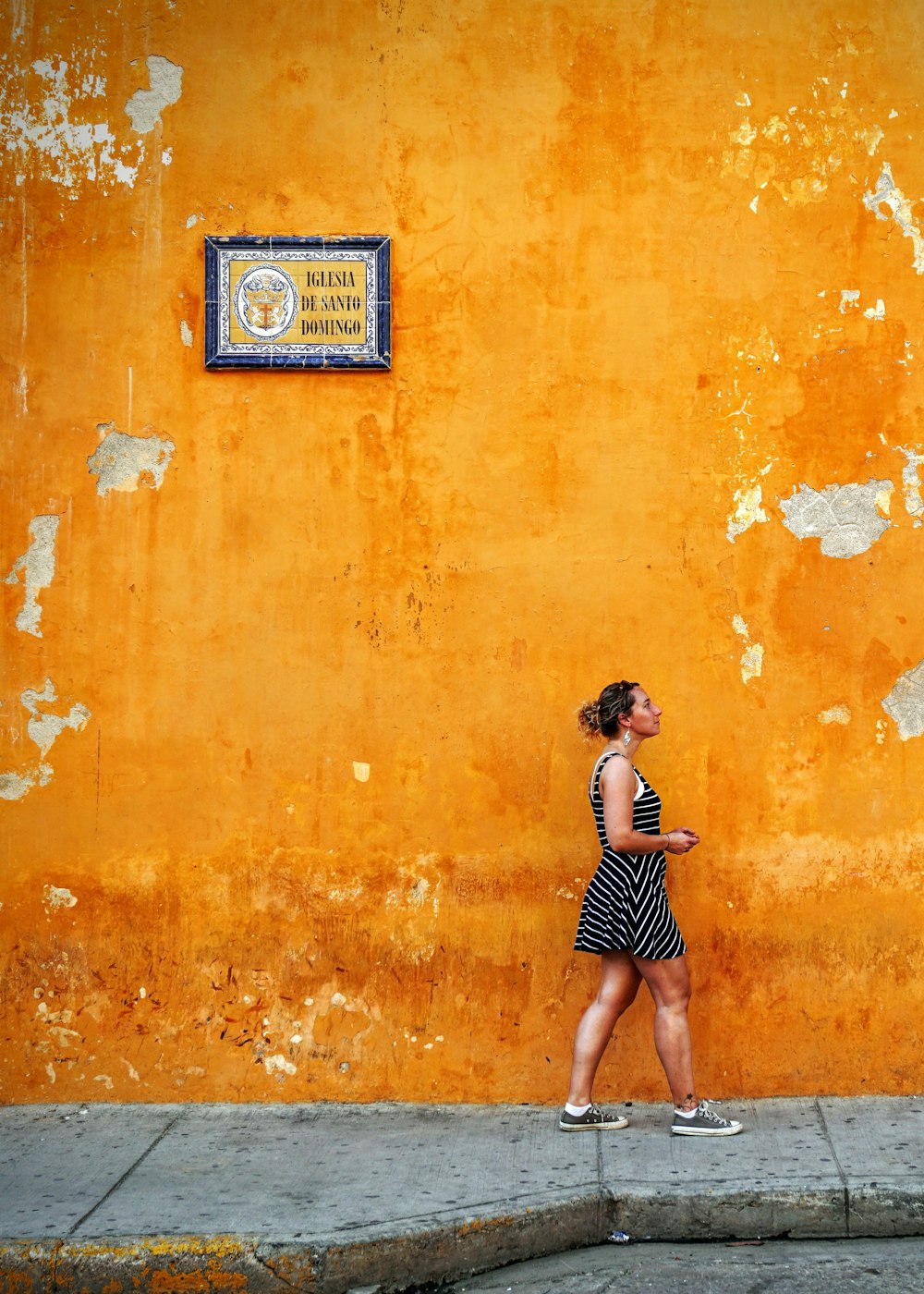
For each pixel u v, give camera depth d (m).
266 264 5.98
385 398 5.99
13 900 6.00
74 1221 4.75
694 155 5.98
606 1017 5.55
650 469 5.98
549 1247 4.86
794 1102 5.87
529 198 5.99
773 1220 4.92
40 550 6.01
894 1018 5.94
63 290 6.00
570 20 5.98
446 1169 5.19
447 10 5.98
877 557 5.99
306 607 6.00
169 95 6.00
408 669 5.99
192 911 5.99
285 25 5.99
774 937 5.96
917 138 6.00
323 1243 4.57
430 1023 5.96
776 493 5.98
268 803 6.00
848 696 5.98
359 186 6.00
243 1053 5.98
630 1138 5.49
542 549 5.98
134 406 6.00
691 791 5.96
